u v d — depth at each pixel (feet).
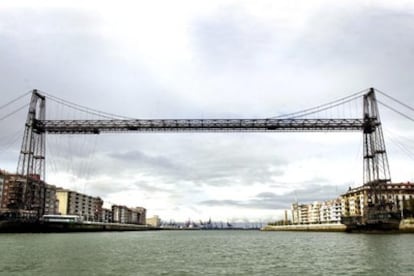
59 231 369.71
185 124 297.12
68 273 91.86
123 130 305.32
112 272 94.99
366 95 301.43
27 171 311.27
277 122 293.64
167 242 258.57
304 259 127.34
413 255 131.85
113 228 614.34
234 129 299.58
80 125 306.96
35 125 310.65
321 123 294.46
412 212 410.93
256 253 155.53
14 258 120.98
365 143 305.53
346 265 108.58
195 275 92.32
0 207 462.19
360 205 605.73
